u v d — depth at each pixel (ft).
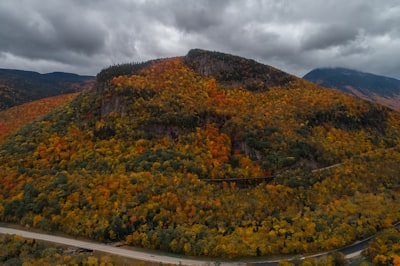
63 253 365.81
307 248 388.78
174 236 385.09
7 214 439.63
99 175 467.11
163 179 454.40
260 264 363.76
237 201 442.50
